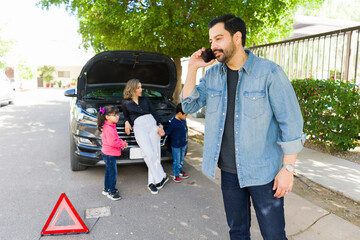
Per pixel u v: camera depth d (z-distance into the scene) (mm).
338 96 5141
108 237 2791
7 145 6270
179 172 4461
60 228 2846
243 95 1759
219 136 1877
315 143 5656
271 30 7496
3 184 4082
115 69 5113
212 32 1721
